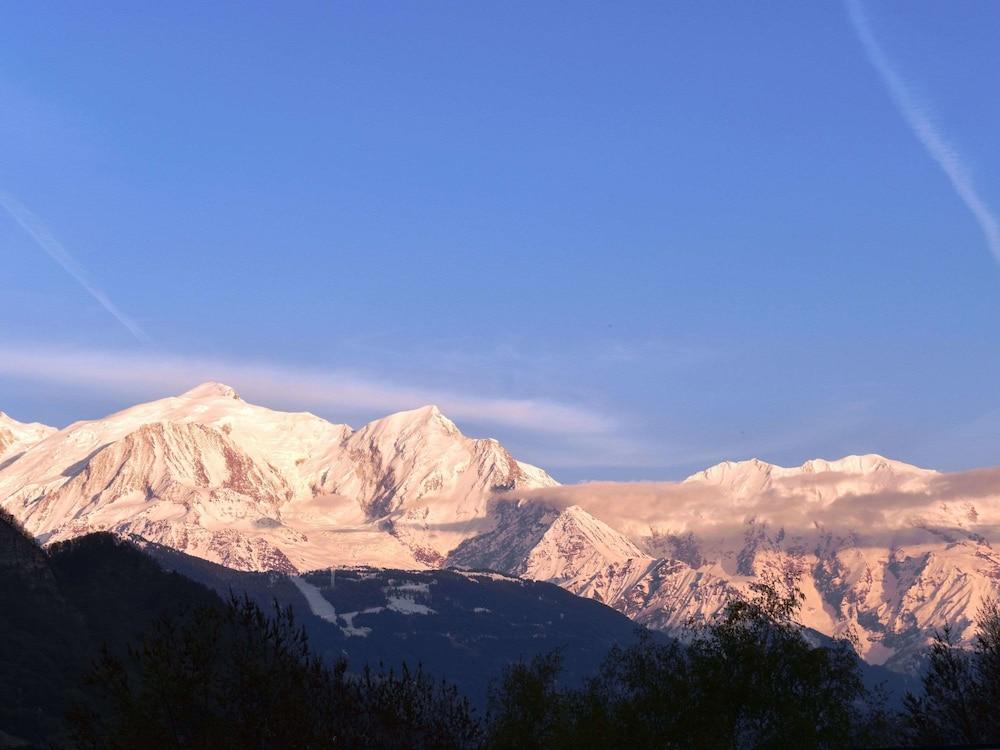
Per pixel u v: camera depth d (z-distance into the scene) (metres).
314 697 71.00
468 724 75.88
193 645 69.31
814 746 85.38
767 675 87.88
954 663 88.69
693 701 88.88
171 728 67.50
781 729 86.06
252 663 69.75
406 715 72.88
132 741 66.38
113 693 69.25
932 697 88.62
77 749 68.31
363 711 72.19
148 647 70.25
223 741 66.56
